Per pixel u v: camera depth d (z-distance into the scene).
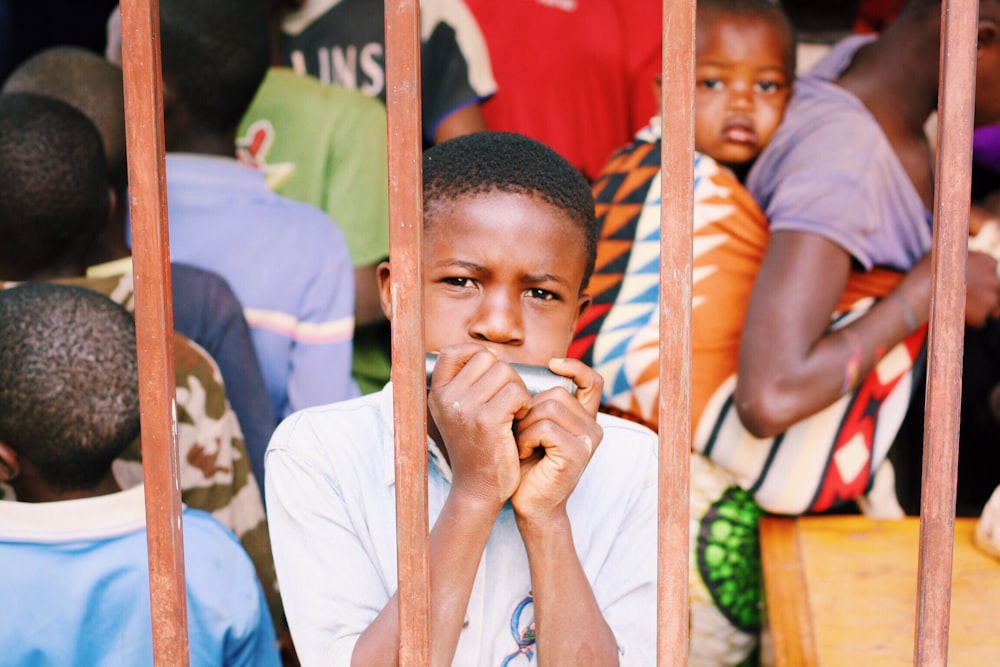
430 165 1.38
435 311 1.33
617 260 2.31
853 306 2.27
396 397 1.10
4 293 1.97
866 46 2.34
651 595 1.44
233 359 2.35
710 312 2.24
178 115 2.45
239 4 2.43
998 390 2.73
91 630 1.86
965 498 2.87
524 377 1.24
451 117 2.82
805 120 2.30
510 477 1.19
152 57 1.10
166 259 1.15
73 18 3.09
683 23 1.05
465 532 1.19
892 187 2.24
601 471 1.49
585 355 2.29
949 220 1.11
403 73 1.06
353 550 1.35
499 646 1.38
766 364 2.15
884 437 2.26
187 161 2.46
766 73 2.30
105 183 2.28
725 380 2.25
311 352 2.51
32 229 2.19
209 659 1.93
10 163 2.14
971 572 2.04
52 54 2.45
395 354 1.10
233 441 2.24
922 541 1.17
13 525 1.87
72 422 1.91
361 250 2.70
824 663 1.82
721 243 2.25
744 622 2.35
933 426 1.14
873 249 2.22
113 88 2.41
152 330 1.14
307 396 2.52
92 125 2.26
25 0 3.06
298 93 2.70
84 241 2.27
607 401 2.28
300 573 1.33
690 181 1.08
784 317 2.16
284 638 2.29
